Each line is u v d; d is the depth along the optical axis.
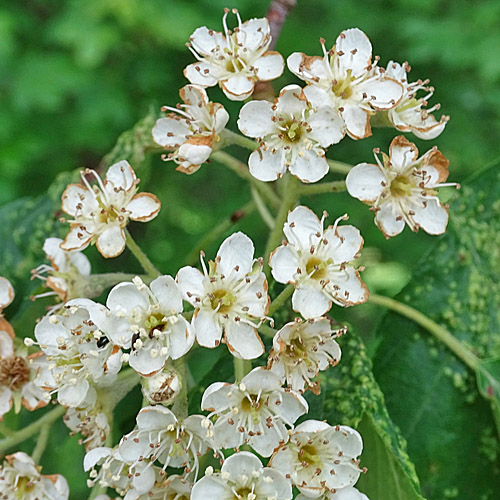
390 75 0.23
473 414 0.24
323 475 0.22
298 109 0.22
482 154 0.50
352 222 0.47
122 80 0.51
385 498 0.22
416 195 0.23
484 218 0.25
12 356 0.24
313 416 0.23
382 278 0.47
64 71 0.49
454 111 0.51
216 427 0.22
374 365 0.25
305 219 0.22
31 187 0.51
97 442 0.23
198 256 0.26
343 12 0.52
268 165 0.22
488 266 0.25
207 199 0.56
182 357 0.22
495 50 0.47
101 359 0.22
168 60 0.53
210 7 0.52
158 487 0.22
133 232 0.51
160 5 0.50
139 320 0.22
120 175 0.23
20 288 0.26
